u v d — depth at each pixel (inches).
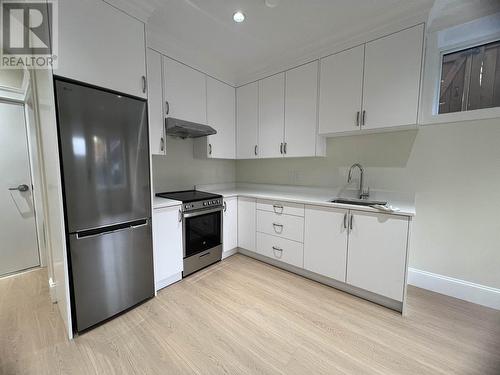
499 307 71.6
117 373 50.4
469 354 54.9
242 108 119.2
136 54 69.0
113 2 62.7
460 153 75.7
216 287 85.7
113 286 67.4
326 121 89.9
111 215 65.7
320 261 86.1
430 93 79.3
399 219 67.9
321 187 107.2
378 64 76.3
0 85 88.7
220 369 51.4
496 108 69.4
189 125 92.7
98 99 61.0
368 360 53.6
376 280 73.5
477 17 71.5
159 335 61.6
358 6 68.2
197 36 85.1
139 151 71.3
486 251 73.6
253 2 66.8
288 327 64.6
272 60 102.3
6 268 94.0
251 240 108.6
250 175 137.1
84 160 59.4
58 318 67.9
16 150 94.9
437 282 81.4
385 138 89.2
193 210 92.7
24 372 50.6
